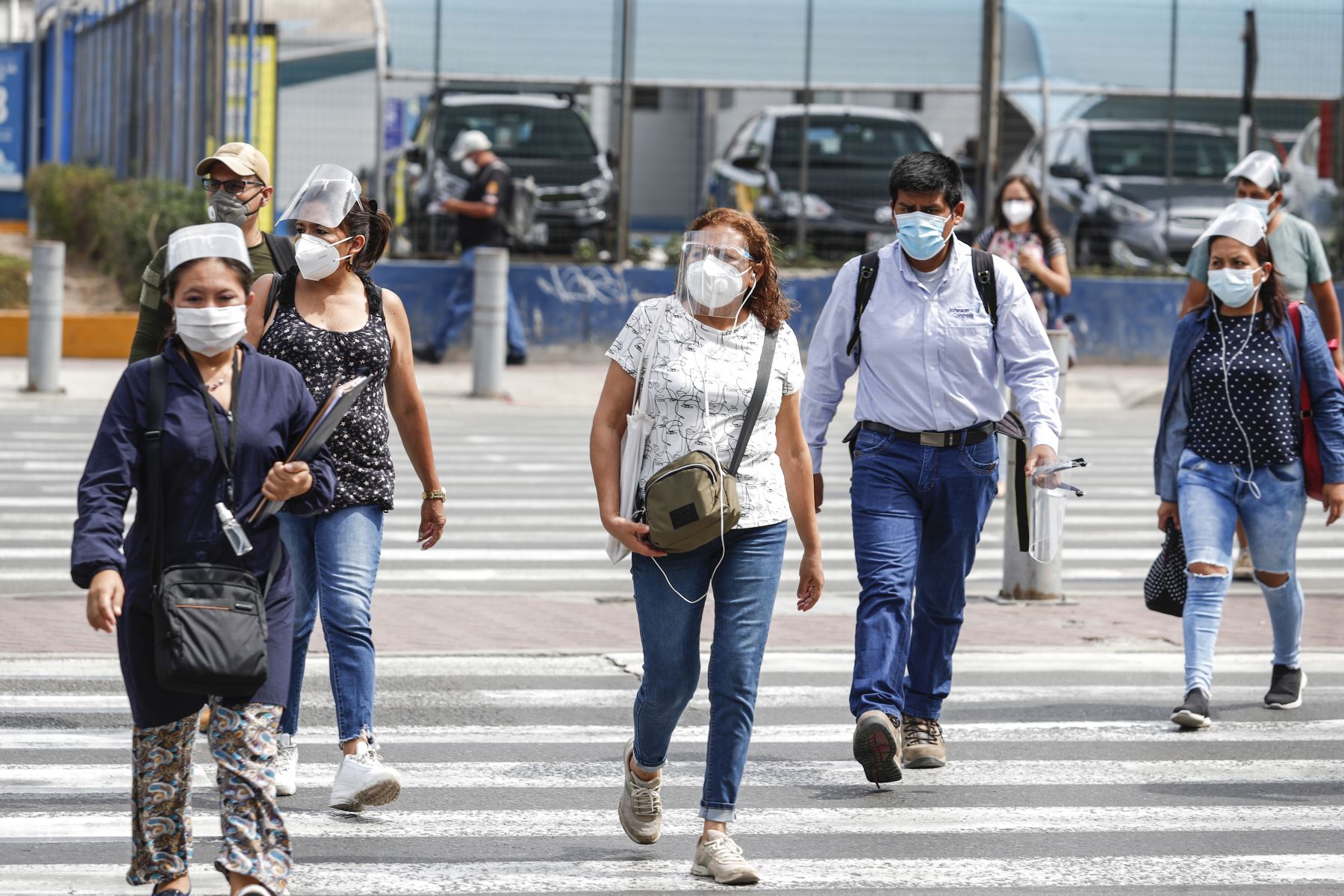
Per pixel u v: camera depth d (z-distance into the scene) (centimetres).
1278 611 1872
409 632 2155
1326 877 1354
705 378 1278
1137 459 3959
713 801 1312
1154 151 5559
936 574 1595
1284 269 2294
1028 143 5531
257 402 1155
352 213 1441
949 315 1541
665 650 1299
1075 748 1723
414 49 5241
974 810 1514
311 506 1172
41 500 3017
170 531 1130
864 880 1327
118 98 6538
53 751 1620
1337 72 5562
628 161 5353
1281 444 1781
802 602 1348
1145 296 5441
